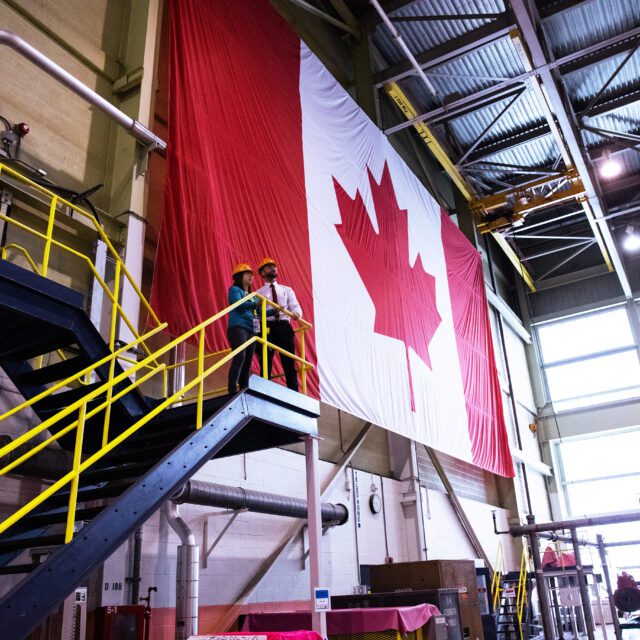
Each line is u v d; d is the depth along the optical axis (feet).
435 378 65.21
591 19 74.95
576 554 53.57
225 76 44.55
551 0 73.10
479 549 79.20
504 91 80.43
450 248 81.87
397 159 72.49
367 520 58.49
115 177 38.24
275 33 53.57
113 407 25.81
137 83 39.88
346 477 57.06
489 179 101.09
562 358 120.57
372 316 55.26
